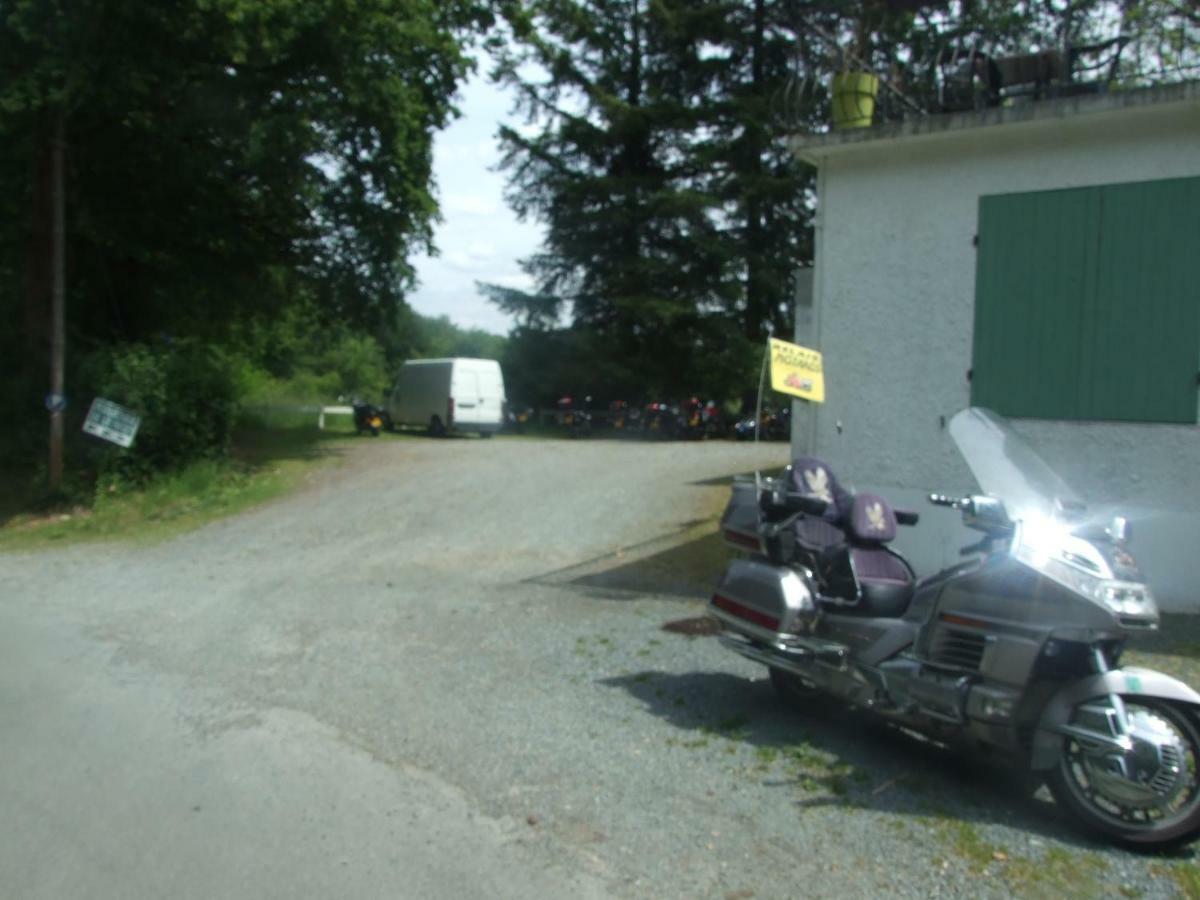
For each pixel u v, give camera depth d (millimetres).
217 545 13102
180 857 4438
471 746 5734
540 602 9492
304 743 5816
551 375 36094
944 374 9352
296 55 18656
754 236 34469
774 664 5887
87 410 17609
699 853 4434
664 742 5766
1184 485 8234
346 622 8766
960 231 9242
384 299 23344
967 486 9203
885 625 5434
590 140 34688
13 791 5176
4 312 19766
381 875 4270
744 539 6320
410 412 31641
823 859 4359
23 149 17141
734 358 33812
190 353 18188
